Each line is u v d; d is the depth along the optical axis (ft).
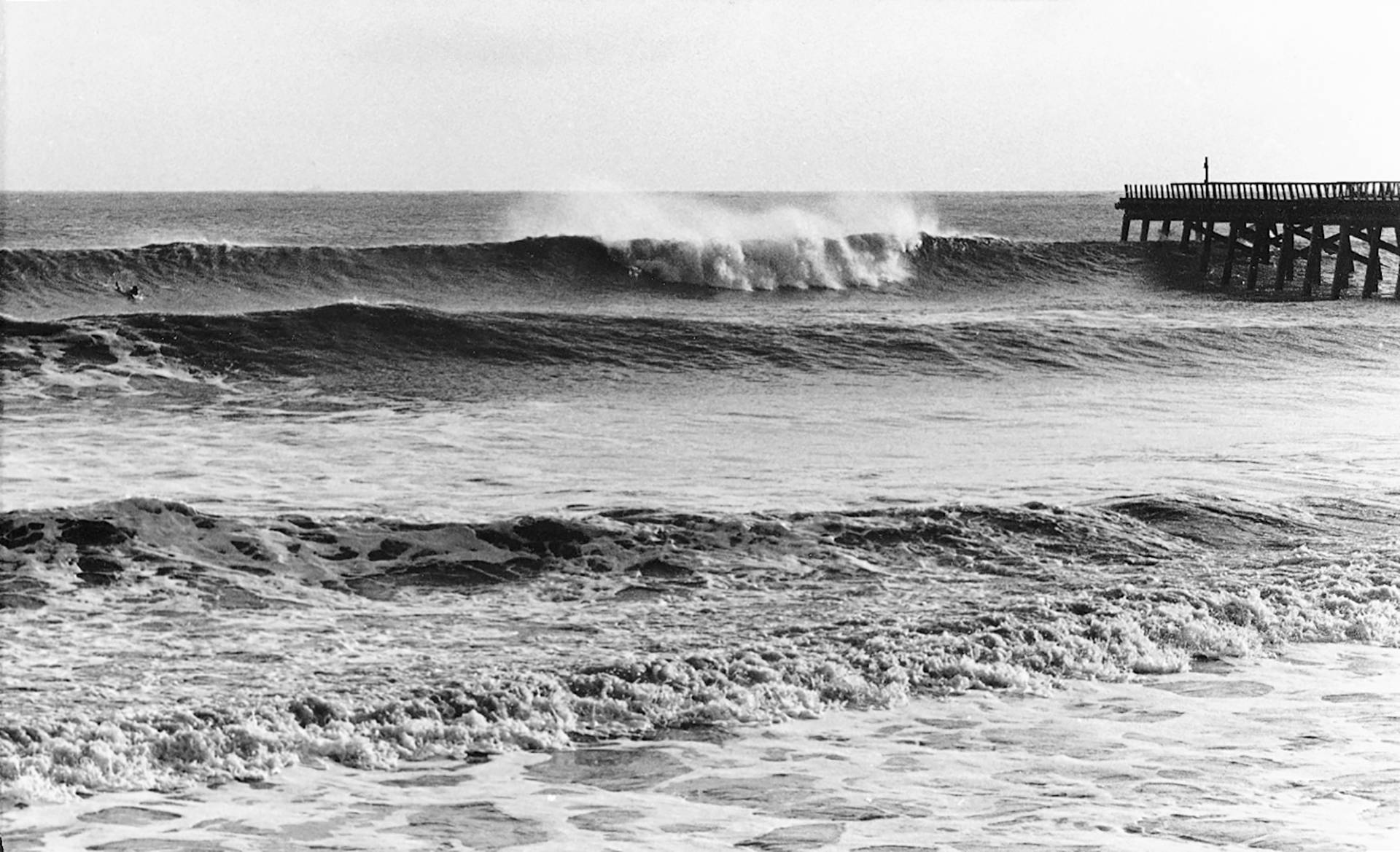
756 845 21.85
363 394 75.46
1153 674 31.30
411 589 38.19
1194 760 25.75
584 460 57.82
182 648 32.17
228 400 73.05
